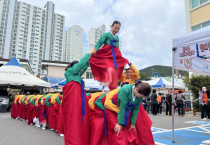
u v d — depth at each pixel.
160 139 5.02
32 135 5.62
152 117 11.13
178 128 6.88
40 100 7.11
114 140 2.52
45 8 106.31
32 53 97.00
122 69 3.37
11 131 6.28
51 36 103.50
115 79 3.13
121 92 2.51
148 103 14.59
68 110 2.68
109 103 2.62
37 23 99.56
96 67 3.21
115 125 2.54
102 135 2.75
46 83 14.31
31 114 7.77
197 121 9.00
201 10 14.89
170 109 12.65
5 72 13.42
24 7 96.62
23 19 95.81
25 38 95.69
